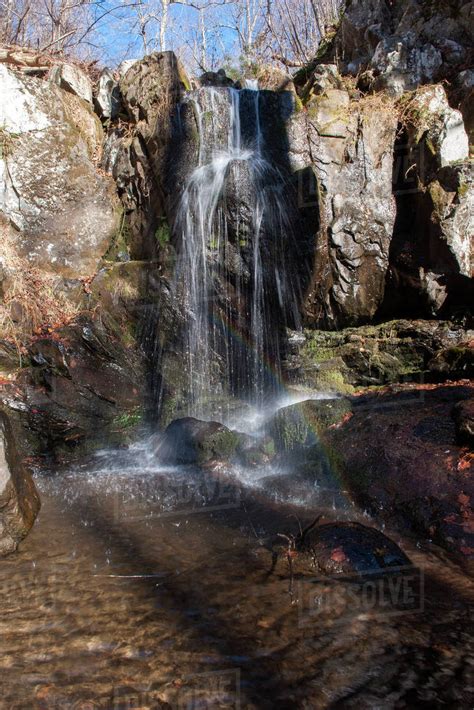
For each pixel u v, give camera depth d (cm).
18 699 201
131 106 756
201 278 655
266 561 311
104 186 757
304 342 647
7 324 639
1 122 712
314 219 630
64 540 347
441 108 633
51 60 906
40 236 719
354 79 758
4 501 338
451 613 254
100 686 208
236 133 675
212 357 654
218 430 513
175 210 679
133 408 629
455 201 573
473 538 321
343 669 217
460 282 580
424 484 367
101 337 652
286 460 477
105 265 729
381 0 798
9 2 1180
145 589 281
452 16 709
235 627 246
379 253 634
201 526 370
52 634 241
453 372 558
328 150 643
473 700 199
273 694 204
